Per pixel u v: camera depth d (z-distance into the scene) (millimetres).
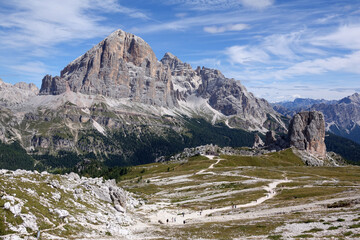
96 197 90000
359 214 61719
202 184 182750
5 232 46094
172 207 118500
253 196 127875
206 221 85750
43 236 49375
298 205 90750
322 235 50281
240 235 59094
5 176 71312
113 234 62344
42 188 71812
